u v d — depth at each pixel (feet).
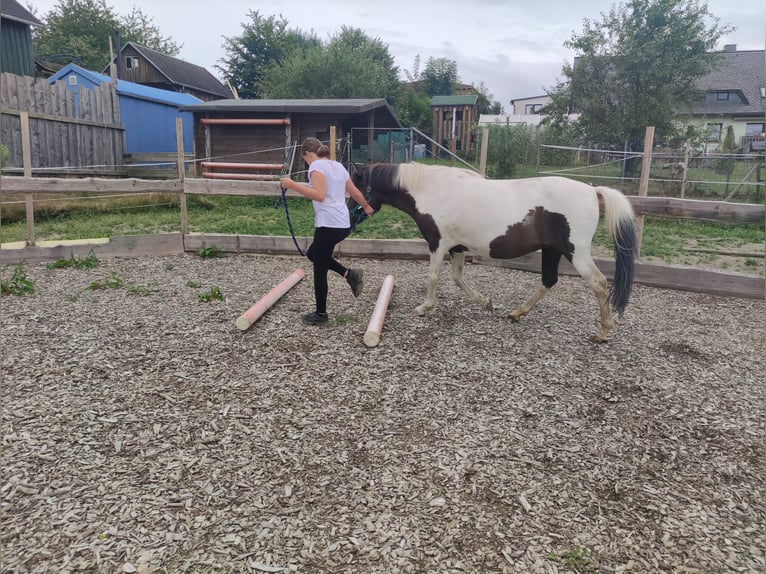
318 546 7.73
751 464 9.94
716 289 21.33
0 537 7.24
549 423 11.16
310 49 106.93
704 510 8.68
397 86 122.93
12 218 32.86
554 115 70.74
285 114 48.65
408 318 17.12
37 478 8.94
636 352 15.03
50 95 40.47
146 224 32.19
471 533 8.04
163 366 13.15
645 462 9.93
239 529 8.02
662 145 67.41
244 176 46.14
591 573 7.38
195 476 9.18
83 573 7.18
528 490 9.03
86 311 16.87
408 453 9.99
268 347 14.44
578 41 66.54
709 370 13.94
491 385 12.72
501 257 16.24
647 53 62.95
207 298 18.12
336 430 10.69
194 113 49.75
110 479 9.02
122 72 102.58
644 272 22.47
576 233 15.06
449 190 16.07
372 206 17.31
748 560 7.64
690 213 21.49
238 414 11.12
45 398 11.46
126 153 48.65
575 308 18.99
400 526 8.14
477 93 171.01
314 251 15.44
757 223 20.67
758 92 110.52
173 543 7.73
